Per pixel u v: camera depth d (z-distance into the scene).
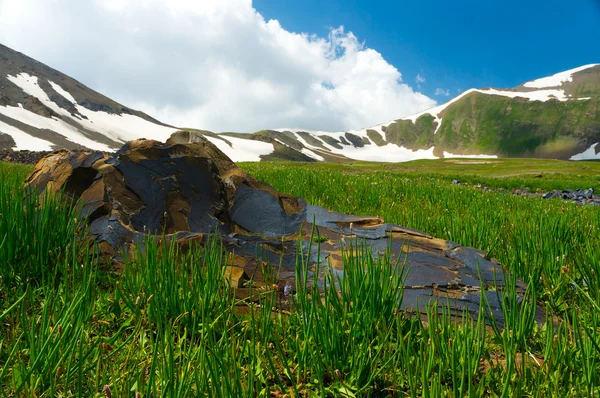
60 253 4.61
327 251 5.92
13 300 4.02
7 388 2.85
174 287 3.91
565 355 3.25
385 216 9.52
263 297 4.54
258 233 6.86
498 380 3.18
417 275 5.28
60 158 7.21
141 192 6.36
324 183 14.45
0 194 5.08
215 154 7.83
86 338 3.26
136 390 2.73
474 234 6.91
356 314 3.55
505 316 3.70
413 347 3.46
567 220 7.49
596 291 4.64
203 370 2.65
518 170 55.81
